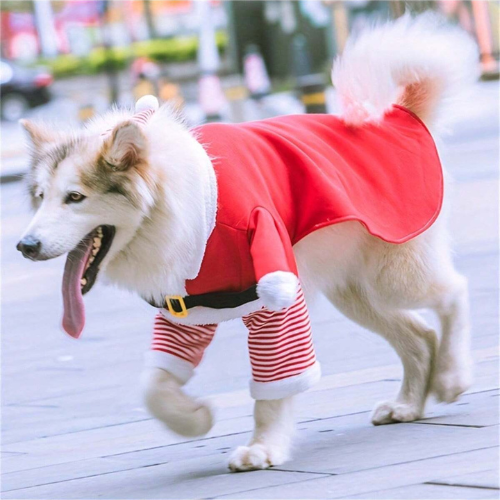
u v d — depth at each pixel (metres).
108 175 4.55
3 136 36.34
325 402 6.18
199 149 4.79
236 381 7.12
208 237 4.70
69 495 4.84
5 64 41.72
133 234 4.62
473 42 6.13
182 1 49.00
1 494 4.99
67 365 8.19
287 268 4.54
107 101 39.84
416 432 5.21
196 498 4.47
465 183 15.05
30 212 5.13
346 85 5.69
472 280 9.20
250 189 4.77
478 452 4.58
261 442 4.93
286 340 4.89
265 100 36.22
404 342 5.72
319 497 4.21
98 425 6.38
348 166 5.32
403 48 5.73
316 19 40.66
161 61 47.94
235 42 42.62
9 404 7.17
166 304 4.92
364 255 5.49
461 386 5.59
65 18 49.88
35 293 11.54
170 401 4.86
